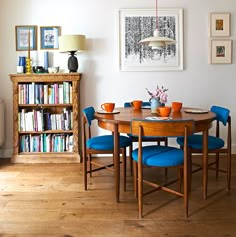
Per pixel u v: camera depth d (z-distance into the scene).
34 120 4.20
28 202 2.83
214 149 3.04
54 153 4.22
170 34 4.40
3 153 4.49
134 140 3.60
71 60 4.17
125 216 2.53
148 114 3.01
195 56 4.46
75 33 4.39
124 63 4.42
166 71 4.46
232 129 4.56
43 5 4.35
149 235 2.22
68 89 4.20
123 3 4.38
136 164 2.90
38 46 4.39
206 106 4.54
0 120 4.25
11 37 4.37
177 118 2.68
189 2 4.38
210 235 2.21
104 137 3.37
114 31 4.39
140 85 4.48
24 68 4.25
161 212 2.60
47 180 3.45
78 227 2.35
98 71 4.45
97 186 3.25
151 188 3.17
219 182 3.32
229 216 2.51
